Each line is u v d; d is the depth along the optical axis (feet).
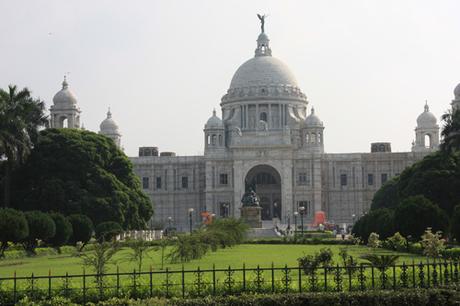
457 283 129.49
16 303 120.16
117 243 167.02
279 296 117.80
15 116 336.70
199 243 232.53
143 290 126.52
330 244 361.92
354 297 118.73
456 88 643.04
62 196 369.50
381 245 306.76
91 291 125.49
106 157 420.36
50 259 247.91
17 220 245.45
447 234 284.41
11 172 372.58
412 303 118.93
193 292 125.70
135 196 419.33
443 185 379.76
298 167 647.15
